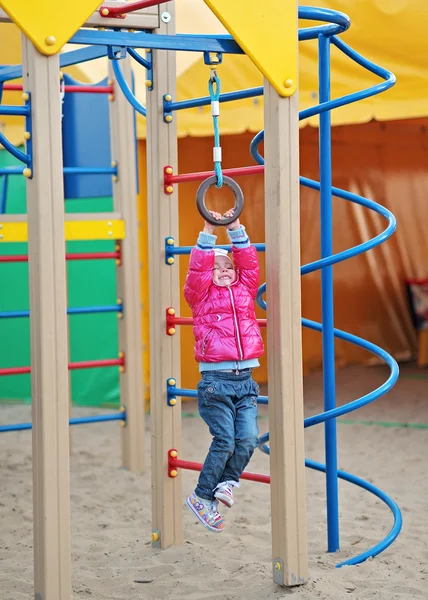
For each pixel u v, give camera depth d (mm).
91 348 8742
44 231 3283
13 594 3943
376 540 4633
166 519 4520
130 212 6441
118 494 5832
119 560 4414
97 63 7887
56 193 3301
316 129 8734
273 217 3682
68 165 7086
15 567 4355
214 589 3920
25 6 3178
